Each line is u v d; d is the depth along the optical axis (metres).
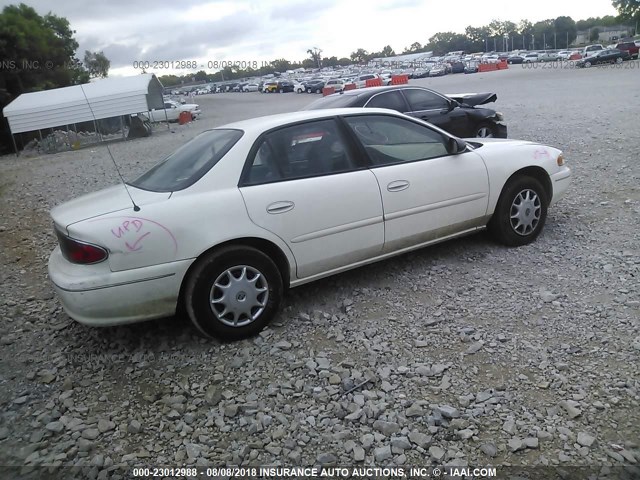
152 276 3.58
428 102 9.75
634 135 10.15
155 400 3.35
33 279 5.61
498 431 2.83
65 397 3.41
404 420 2.95
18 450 2.97
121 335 4.17
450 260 5.09
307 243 4.11
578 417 2.88
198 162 4.04
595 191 6.91
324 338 3.89
